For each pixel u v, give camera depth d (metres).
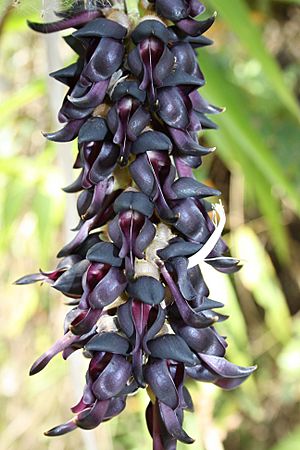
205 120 0.68
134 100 0.64
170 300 0.67
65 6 0.66
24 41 1.81
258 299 1.94
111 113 0.65
